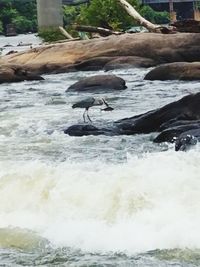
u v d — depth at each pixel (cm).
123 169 784
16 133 1258
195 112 1175
